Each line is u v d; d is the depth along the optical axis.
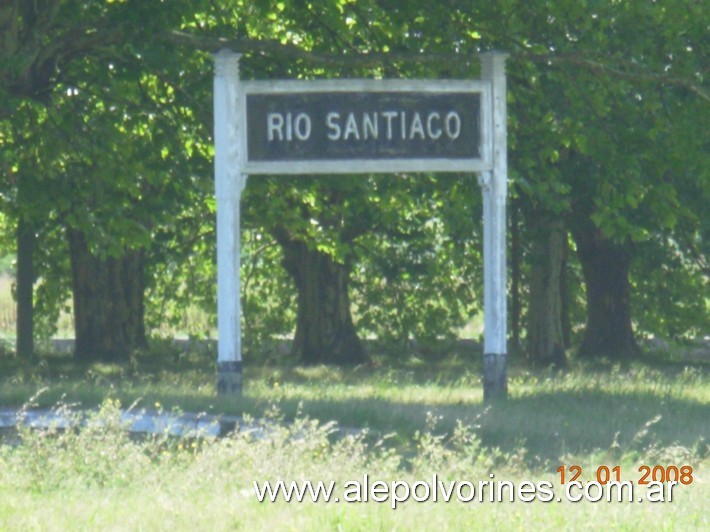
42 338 106.12
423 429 38.59
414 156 47.41
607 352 94.50
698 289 103.00
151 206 63.50
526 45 56.28
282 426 35.78
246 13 62.38
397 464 31.52
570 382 58.28
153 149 61.44
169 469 31.09
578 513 26.20
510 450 36.19
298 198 68.69
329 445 34.81
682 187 73.19
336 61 53.25
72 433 32.94
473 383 63.84
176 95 60.28
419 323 110.00
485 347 49.16
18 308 88.19
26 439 32.41
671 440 37.91
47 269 102.00
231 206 46.75
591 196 71.94
